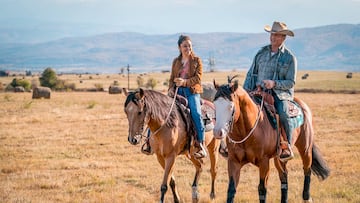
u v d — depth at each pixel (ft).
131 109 28.48
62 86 306.96
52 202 34.73
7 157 55.88
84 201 34.81
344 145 62.28
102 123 93.86
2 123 94.53
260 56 30.19
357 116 104.32
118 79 506.89
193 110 32.24
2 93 253.65
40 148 62.69
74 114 113.39
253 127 26.68
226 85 25.79
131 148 62.03
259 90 28.73
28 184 41.16
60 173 46.24
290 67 29.09
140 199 35.63
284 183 30.55
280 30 28.40
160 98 30.53
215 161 35.78
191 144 32.19
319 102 155.84
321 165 33.19
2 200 35.35
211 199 35.12
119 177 44.45
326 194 36.11
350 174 43.65
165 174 30.40
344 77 432.66
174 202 32.86
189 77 32.45
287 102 28.89
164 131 30.37
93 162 51.57
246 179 42.73
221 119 24.98
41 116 107.96
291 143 29.09
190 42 32.42
